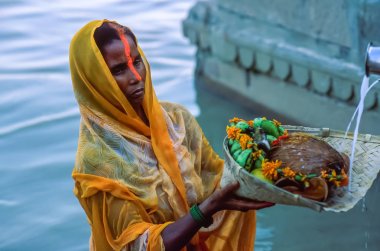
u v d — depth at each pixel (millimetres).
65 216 4578
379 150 2430
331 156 2240
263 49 5215
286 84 5180
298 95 5082
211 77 6035
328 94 4781
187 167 2559
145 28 7562
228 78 5809
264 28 5289
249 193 2244
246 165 2264
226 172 2357
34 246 4281
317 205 2113
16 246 4281
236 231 2711
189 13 6074
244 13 5500
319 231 4164
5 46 7188
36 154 5305
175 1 8375
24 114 5891
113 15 7984
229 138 2402
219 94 5961
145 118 2557
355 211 4230
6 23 7762
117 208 2395
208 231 2703
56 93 6215
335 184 2193
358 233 4070
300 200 2131
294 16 4973
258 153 2275
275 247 4066
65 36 7398
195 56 6488
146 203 2422
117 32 2434
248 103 5668
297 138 2336
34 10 8164
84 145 2441
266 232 4230
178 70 6535
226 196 2305
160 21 7750
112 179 2398
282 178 2195
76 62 2439
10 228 4469
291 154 2248
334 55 4652
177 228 2336
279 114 5352
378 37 4262
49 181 4973
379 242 3961
